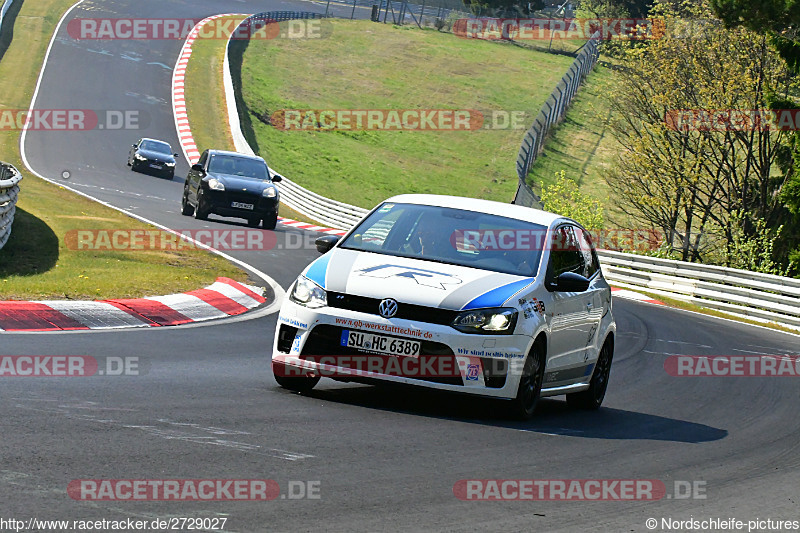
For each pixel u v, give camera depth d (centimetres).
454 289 2797
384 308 2755
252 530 1647
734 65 12775
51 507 1650
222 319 4594
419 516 1831
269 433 2370
